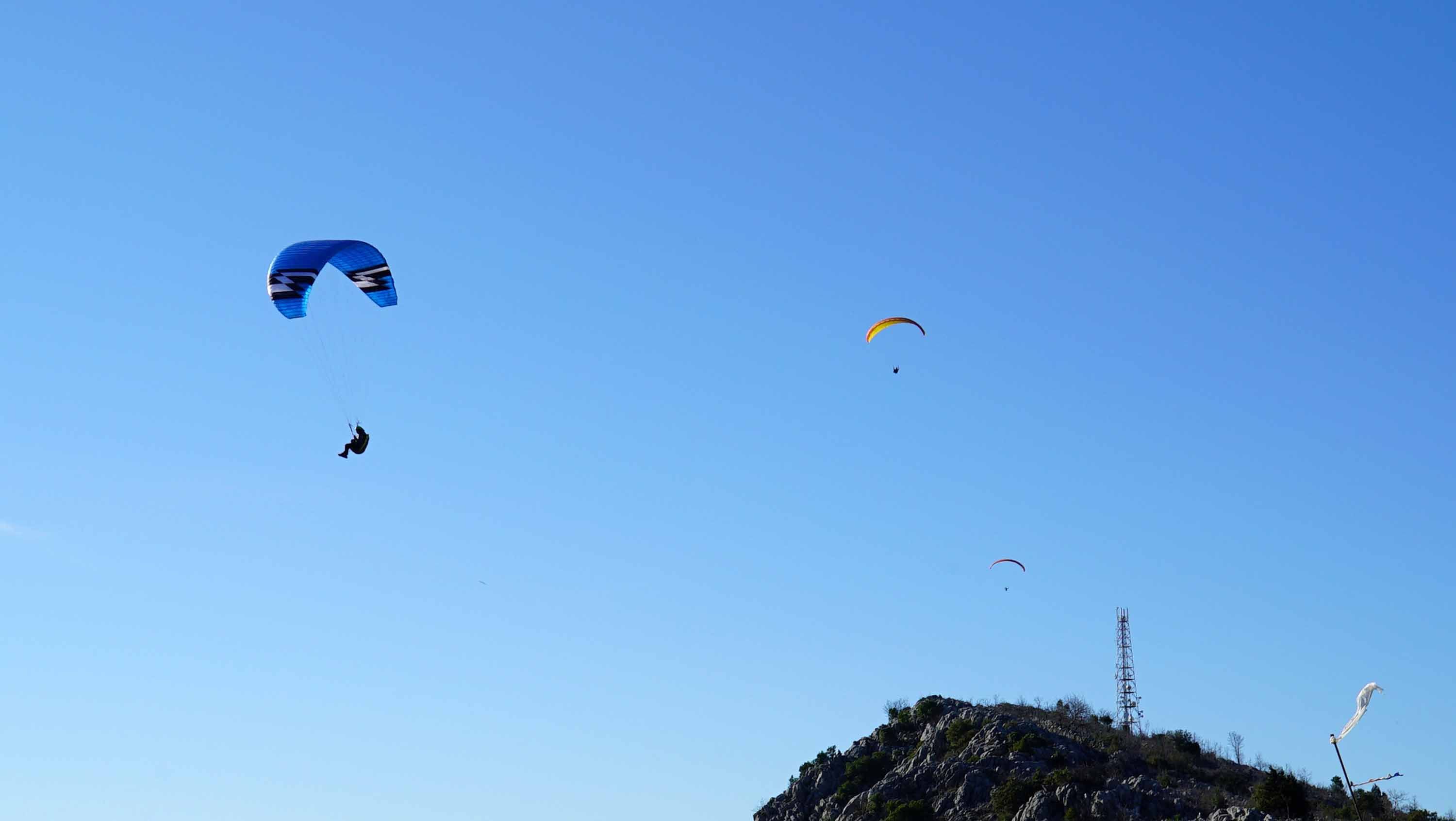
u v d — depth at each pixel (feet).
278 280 242.37
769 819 388.57
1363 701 167.22
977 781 346.74
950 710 401.70
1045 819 321.73
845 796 377.09
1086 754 356.79
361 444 217.77
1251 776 352.69
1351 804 323.37
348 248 251.80
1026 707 409.90
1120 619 423.23
